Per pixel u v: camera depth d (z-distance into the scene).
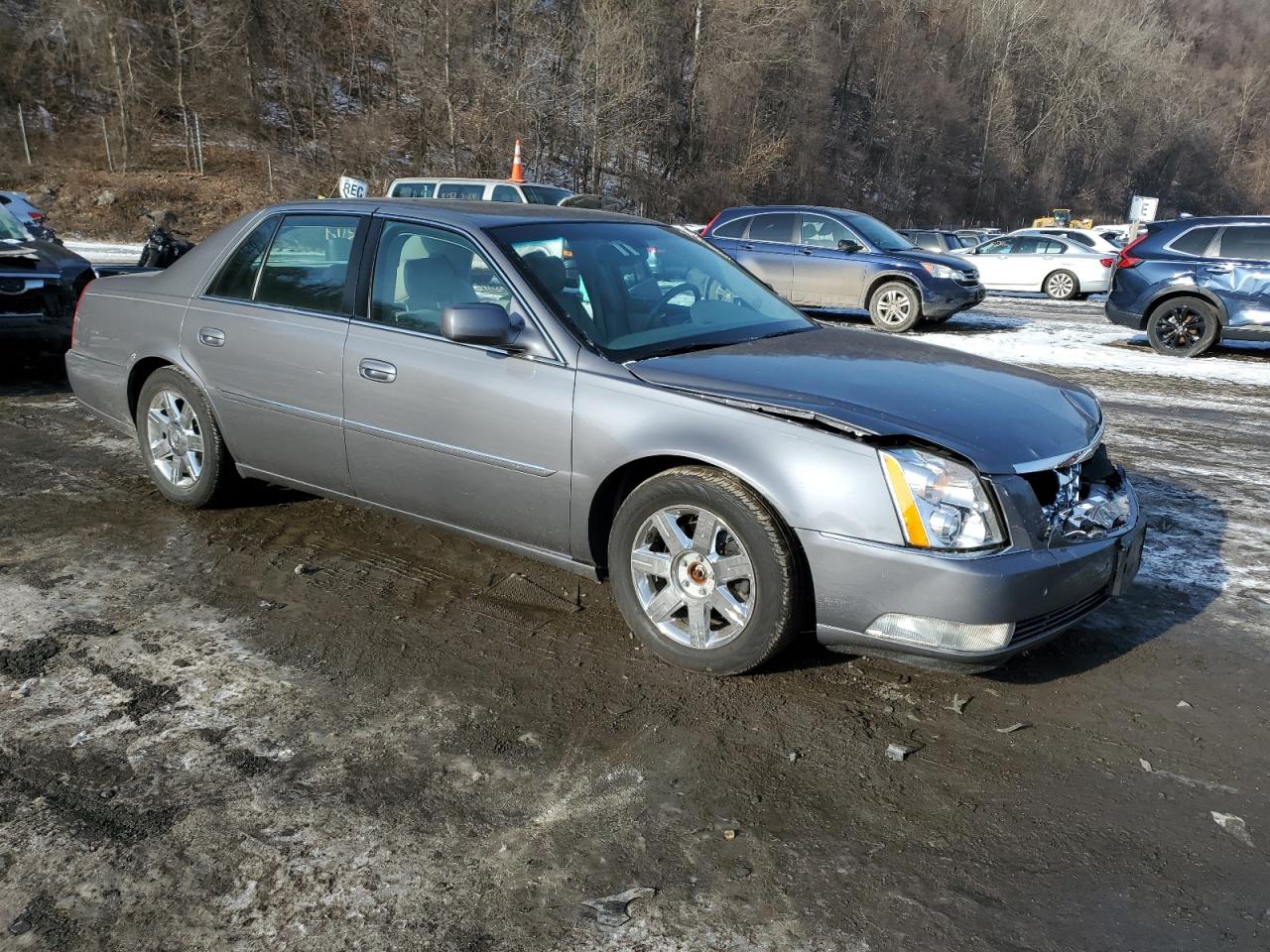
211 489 4.62
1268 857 2.48
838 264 13.54
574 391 3.39
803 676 3.32
